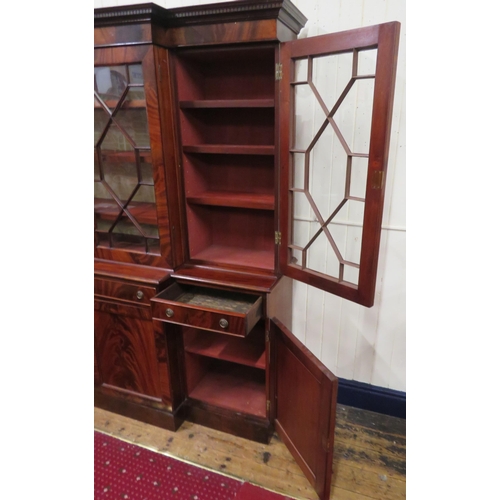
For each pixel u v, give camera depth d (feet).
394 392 5.83
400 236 5.11
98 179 5.07
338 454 5.19
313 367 4.08
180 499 4.57
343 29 4.72
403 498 4.56
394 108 4.70
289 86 4.14
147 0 5.64
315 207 4.37
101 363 5.70
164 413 5.51
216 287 4.85
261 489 4.69
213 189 5.66
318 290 5.79
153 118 4.48
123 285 5.02
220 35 4.18
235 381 6.01
